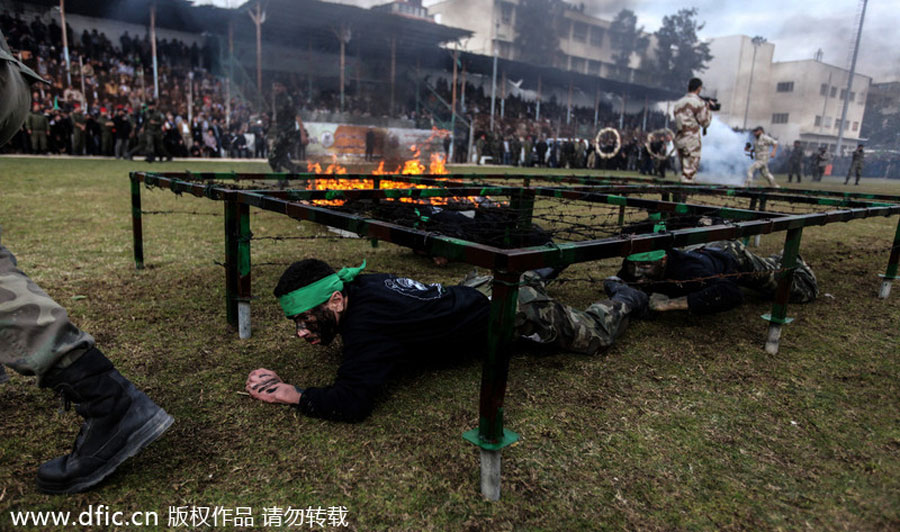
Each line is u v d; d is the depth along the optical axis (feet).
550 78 108.58
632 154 93.30
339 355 8.60
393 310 6.82
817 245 20.79
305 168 34.47
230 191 8.57
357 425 6.55
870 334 10.39
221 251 15.52
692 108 26.50
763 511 5.28
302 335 6.74
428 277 13.55
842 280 14.84
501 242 11.15
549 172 65.98
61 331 4.92
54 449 5.89
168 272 13.03
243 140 67.62
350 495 5.32
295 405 6.90
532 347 9.11
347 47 88.58
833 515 5.24
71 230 17.65
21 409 6.66
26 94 5.65
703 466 5.98
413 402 7.18
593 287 13.23
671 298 11.03
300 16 71.97
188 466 5.70
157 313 10.16
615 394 7.59
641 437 6.51
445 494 5.37
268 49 85.81
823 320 11.20
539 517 5.09
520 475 5.70
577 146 87.35
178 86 72.79
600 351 8.96
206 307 10.64
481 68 100.37
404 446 6.14
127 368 7.85
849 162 122.31
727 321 10.97
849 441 6.56
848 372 8.57
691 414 7.10
